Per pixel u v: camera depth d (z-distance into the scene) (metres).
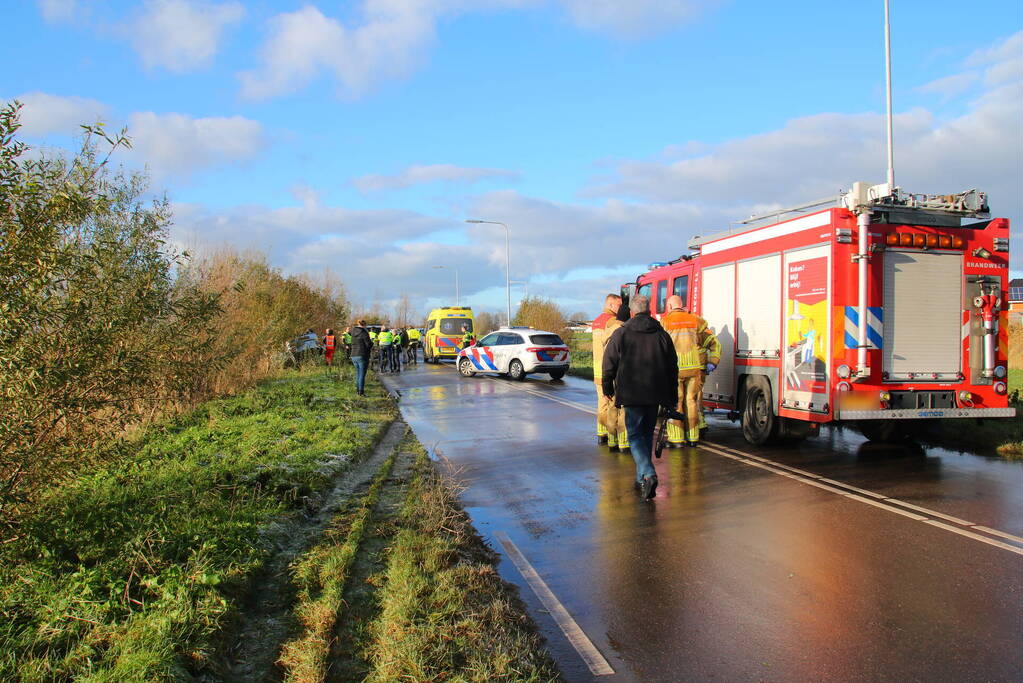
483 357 25.31
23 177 4.20
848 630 4.01
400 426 12.88
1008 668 3.53
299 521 6.29
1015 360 21.53
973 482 7.55
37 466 4.58
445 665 3.57
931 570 4.90
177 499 6.21
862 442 10.43
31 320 4.21
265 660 3.74
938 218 8.82
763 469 8.47
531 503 7.16
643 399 7.06
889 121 12.68
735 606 4.41
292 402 14.55
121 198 5.52
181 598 3.97
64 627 3.59
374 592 4.66
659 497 7.23
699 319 10.30
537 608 4.47
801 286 8.98
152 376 5.45
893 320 8.55
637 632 4.08
